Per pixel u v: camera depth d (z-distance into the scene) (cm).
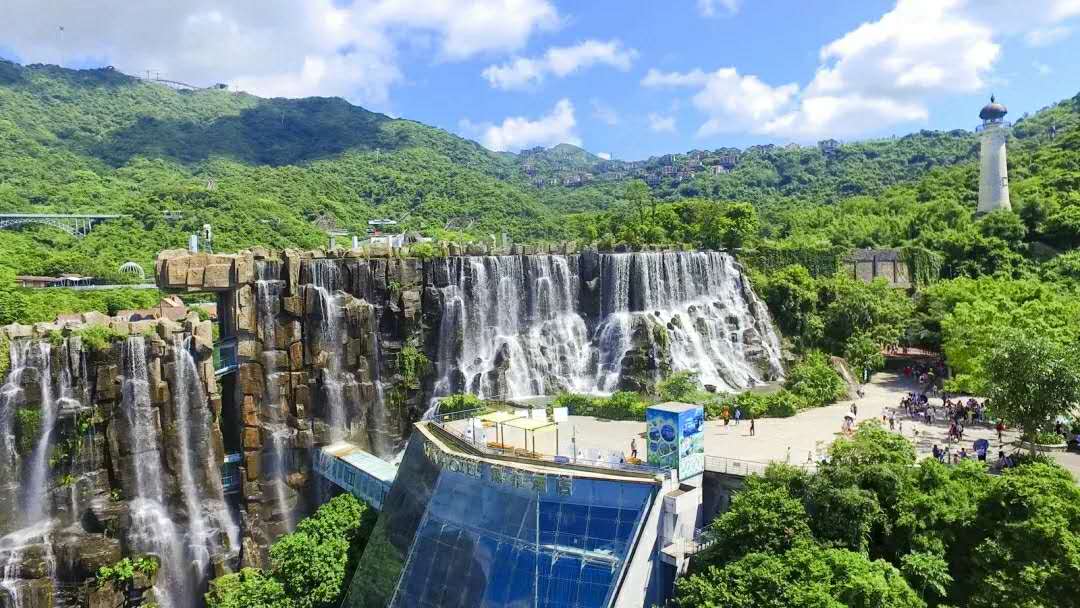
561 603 4997
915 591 4753
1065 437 7369
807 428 7819
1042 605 4409
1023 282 13688
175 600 7931
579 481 5334
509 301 11169
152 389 7988
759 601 4519
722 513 5634
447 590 5503
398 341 9869
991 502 5216
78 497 7650
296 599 6575
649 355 11094
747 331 12656
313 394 8962
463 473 5847
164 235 19475
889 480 5288
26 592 7131
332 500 7394
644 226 17625
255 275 8744
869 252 15850
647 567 5153
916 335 13025
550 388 10975
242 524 8419
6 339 7438
